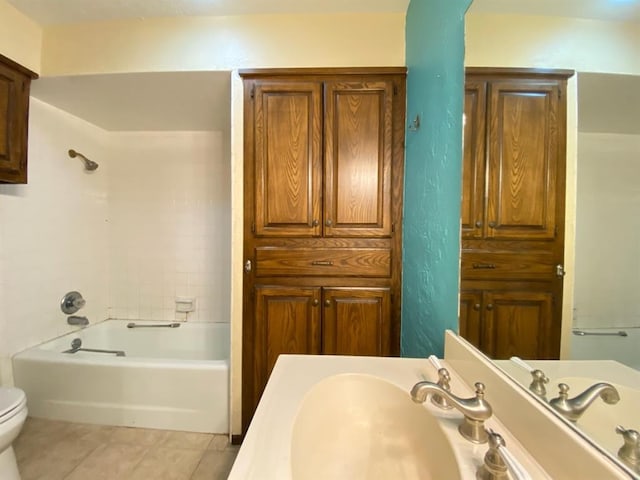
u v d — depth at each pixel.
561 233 0.59
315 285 1.46
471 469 0.50
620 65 0.49
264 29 1.44
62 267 1.98
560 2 0.60
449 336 0.89
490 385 0.67
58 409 1.65
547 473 0.49
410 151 1.33
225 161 2.29
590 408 0.48
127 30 1.48
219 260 2.33
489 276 0.76
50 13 1.44
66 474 1.32
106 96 1.74
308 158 1.43
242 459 0.52
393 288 1.44
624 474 0.38
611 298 0.50
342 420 0.79
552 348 0.60
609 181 0.51
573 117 0.58
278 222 1.44
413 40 1.30
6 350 1.67
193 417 1.61
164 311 2.36
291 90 1.42
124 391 1.63
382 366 0.89
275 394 0.73
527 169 0.68
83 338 2.09
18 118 1.48
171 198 2.33
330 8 1.40
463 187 0.87
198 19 1.46
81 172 2.11
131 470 1.34
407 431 0.73
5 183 1.58
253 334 1.47
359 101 1.41
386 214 1.42
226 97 1.75
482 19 0.79
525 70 0.68
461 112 0.88
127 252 2.35
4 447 1.09
